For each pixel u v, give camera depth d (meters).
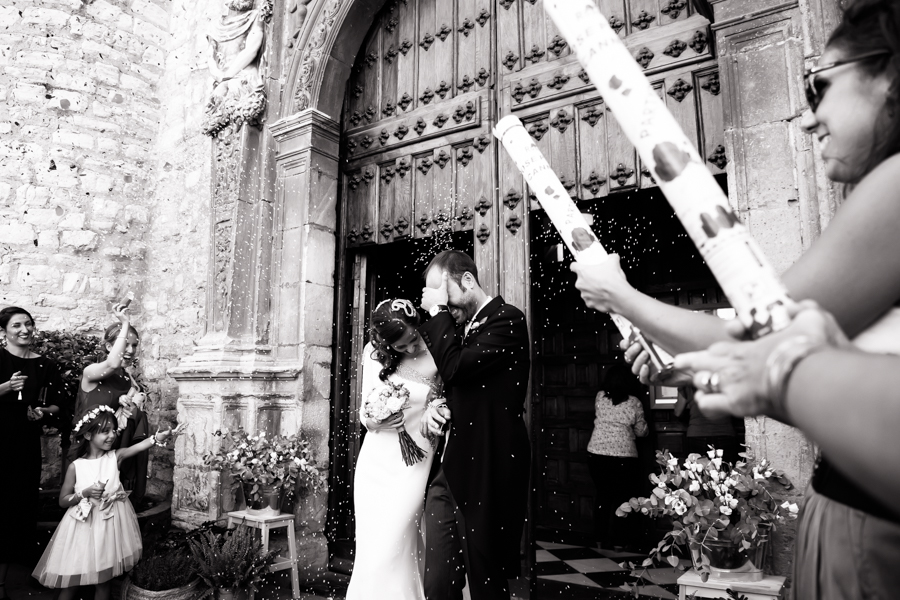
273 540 3.74
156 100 6.52
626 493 4.66
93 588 3.49
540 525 5.49
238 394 4.19
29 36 5.80
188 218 5.94
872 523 0.52
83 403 3.41
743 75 2.63
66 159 5.85
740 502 2.12
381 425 2.49
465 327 2.63
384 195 4.43
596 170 3.40
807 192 2.40
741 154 2.59
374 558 2.39
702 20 3.10
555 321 5.78
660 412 5.00
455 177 4.01
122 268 6.09
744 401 0.42
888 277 0.52
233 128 4.72
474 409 2.38
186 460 4.32
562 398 5.62
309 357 4.22
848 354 0.37
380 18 4.66
